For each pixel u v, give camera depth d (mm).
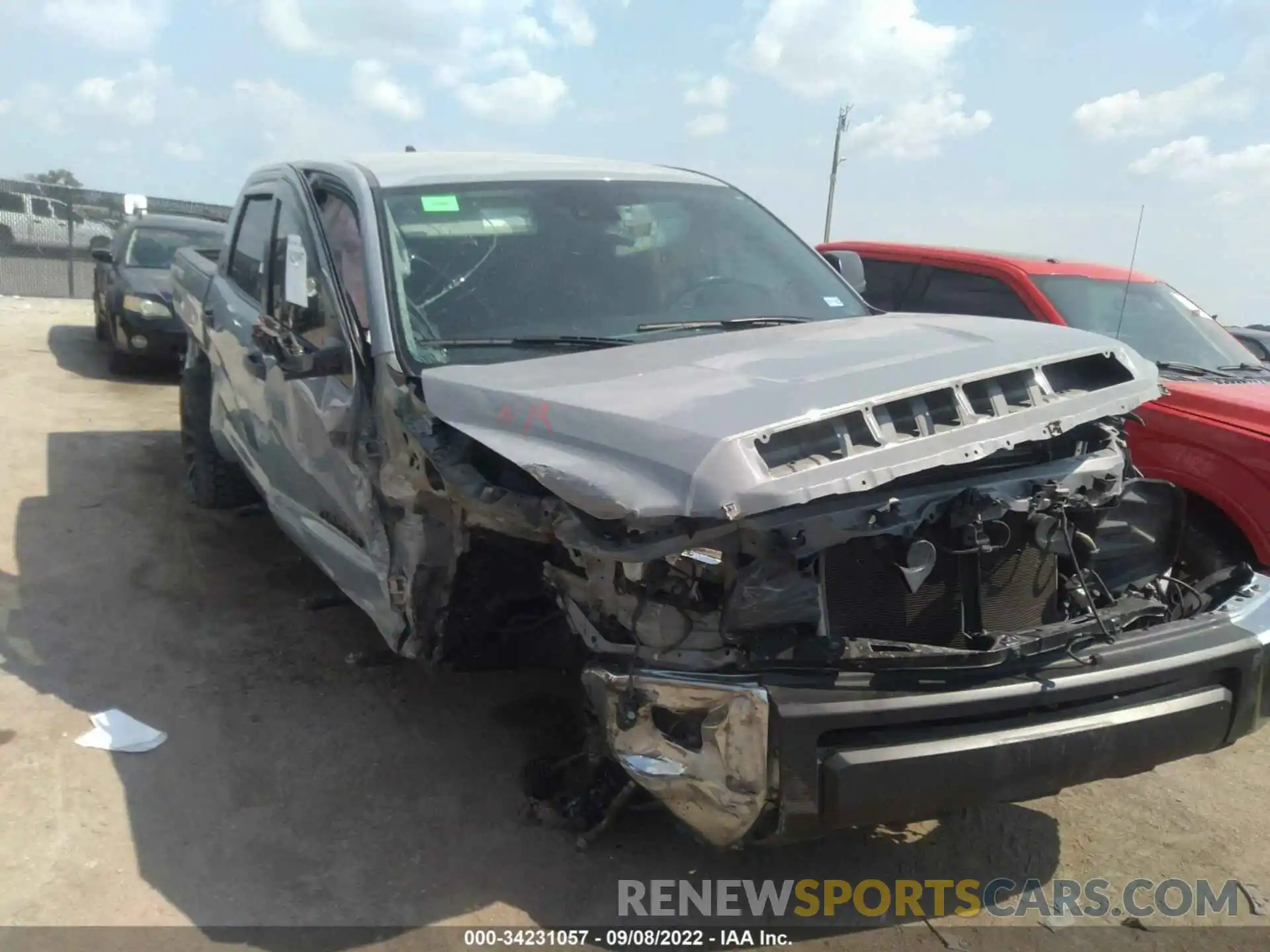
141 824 3416
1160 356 6098
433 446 3201
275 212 5160
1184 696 2969
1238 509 4727
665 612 2797
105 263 11352
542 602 3639
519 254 3996
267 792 3631
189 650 4645
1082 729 2795
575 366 3350
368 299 3709
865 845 3500
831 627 2869
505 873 3262
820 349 3314
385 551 3582
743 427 2607
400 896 3139
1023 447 3232
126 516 6363
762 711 2619
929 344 3324
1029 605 3158
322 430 4023
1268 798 3895
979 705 2721
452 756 3896
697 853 3391
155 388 10359
